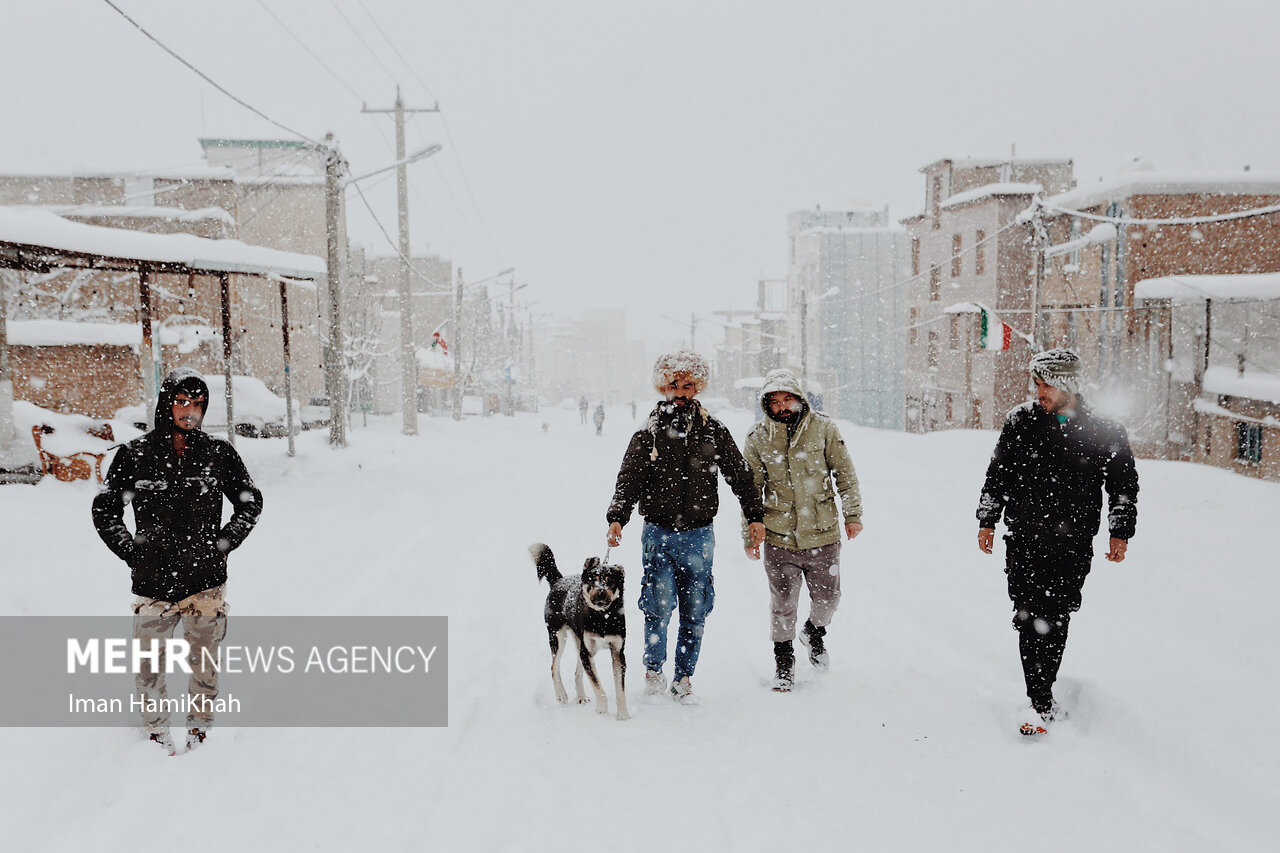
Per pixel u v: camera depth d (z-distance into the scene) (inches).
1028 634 176.7
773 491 205.0
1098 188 1069.8
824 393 2220.7
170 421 162.1
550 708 196.2
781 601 203.9
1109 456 173.6
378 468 693.3
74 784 150.8
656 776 157.9
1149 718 165.9
